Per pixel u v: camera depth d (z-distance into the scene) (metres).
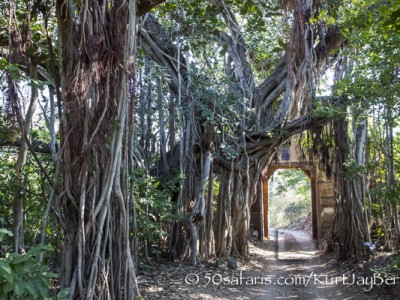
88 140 5.31
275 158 14.93
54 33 7.85
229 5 8.38
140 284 9.16
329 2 9.38
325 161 14.44
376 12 7.53
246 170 13.07
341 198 13.76
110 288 5.72
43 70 8.20
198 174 12.45
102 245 5.64
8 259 3.50
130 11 5.45
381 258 11.76
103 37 5.22
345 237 13.57
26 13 6.08
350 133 15.41
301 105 13.23
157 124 12.82
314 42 12.93
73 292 5.38
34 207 8.16
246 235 13.46
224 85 12.72
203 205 12.12
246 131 13.25
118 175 5.67
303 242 20.69
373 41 8.46
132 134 6.02
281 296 9.16
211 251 12.60
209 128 12.15
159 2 6.19
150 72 11.66
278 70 14.26
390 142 10.70
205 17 8.52
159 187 11.97
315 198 21.62
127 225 5.84
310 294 9.43
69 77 5.52
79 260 5.41
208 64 13.42
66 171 5.47
